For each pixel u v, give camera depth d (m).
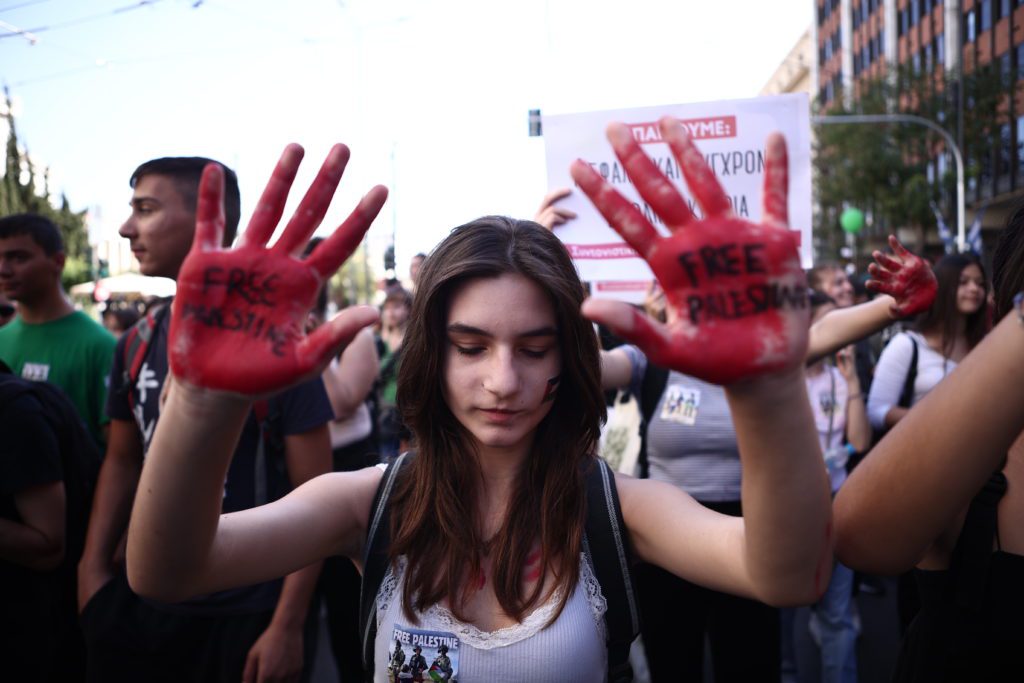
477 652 1.42
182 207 2.46
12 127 16.92
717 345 0.98
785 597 1.13
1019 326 1.07
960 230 21.95
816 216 34.22
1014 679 1.32
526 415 1.45
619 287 3.39
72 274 25.03
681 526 1.40
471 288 1.42
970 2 17.34
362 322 1.04
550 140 3.28
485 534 1.54
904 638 1.53
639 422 3.46
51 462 2.45
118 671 2.27
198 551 1.17
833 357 4.46
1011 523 1.34
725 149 3.17
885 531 1.18
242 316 1.05
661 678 3.10
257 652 2.25
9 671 2.41
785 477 1.04
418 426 1.53
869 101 28.14
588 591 1.47
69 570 2.68
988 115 19.00
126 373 2.53
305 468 2.40
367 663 1.52
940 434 1.12
